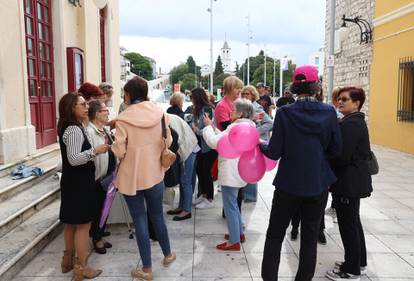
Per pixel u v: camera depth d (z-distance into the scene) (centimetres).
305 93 299
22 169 530
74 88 796
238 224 412
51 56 745
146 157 339
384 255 407
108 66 1160
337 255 405
